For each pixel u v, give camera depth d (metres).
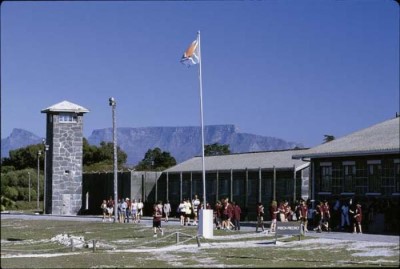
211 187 73.12
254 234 43.41
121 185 83.06
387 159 45.72
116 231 51.56
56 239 44.28
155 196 80.81
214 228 49.09
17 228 59.19
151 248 36.81
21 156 141.62
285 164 63.97
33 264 28.84
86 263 28.75
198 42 45.12
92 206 89.38
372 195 46.62
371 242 35.66
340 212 46.69
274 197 63.31
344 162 48.97
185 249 35.03
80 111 89.56
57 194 88.88
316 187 51.53
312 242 36.47
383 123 52.53
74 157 89.75
